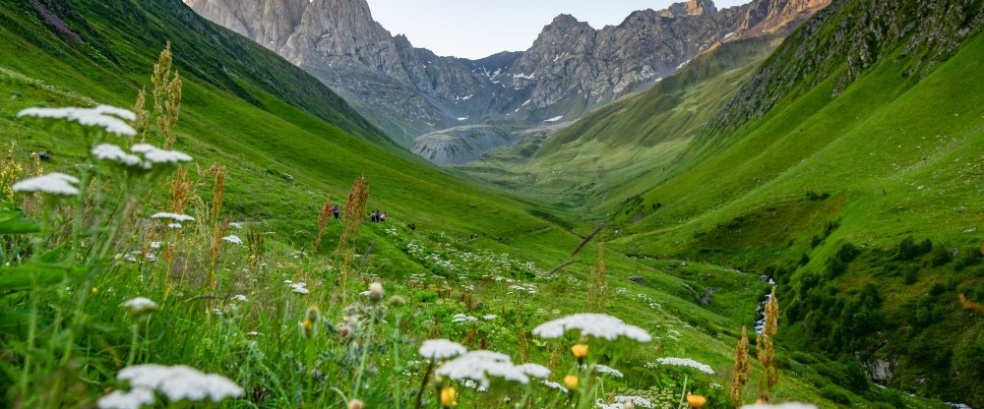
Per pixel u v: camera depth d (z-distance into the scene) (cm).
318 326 370
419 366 569
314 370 410
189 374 194
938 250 8694
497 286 3139
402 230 5112
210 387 190
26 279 266
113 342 354
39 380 224
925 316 7881
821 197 13538
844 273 9719
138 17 15575
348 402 301
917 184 11306
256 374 390
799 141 18538
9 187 545
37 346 289
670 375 1514
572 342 1422
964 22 16750
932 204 10256
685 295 9181
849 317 8550
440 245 4975
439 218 9350
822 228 12144
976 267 8125
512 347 1421
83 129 273
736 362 436
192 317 430
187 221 459
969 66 14600
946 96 14212
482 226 9606
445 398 261
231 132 9725
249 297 500
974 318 7519
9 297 323
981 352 6950
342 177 9956
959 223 9219
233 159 5509
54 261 349
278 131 10944
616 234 18175
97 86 7825
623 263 10038
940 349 7494
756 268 12638
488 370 256
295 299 562
